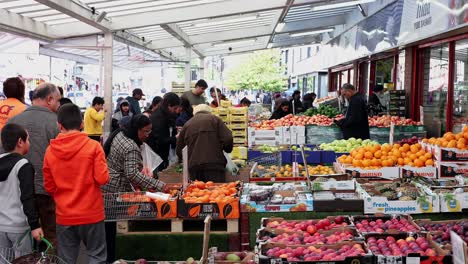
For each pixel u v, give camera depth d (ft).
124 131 20.16
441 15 35.76
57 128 19.57
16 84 21.42
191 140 25.29
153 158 22.54
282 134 39.17
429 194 20.15
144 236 20.12
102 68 42.91
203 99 41.16
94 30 40.73
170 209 19.97
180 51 84.53
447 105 40.01
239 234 20.06
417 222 17.83
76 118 16.69
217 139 25.27
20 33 35.86
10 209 16.29
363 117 34.19
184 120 37.19
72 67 80.89
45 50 49.57
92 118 40.86
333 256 14.33
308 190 22.11
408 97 47.78
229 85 175.32
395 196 20.07
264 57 170.09
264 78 170.40
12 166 16.12
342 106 59.47
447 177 24.31
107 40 41.75
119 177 20.13
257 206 20.04
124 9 38.47
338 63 75.36
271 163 32.22
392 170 24.63
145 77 115.14
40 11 33.19
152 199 19.98
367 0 45.78
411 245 15.15
